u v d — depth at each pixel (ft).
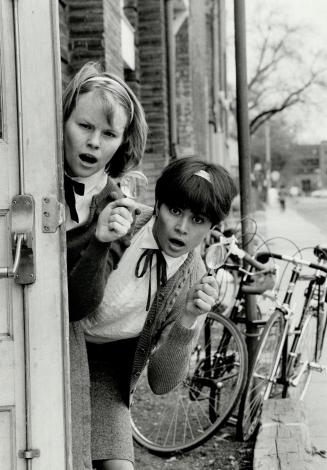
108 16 19.69
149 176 29.91
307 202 232.12
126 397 8.44
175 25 39.09
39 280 7.23
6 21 7.25
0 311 7.25
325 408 16.88
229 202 7.98
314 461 13.24
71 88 7.37
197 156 8.07
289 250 45.52
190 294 7.88
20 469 7.24
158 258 8.04
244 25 17.22
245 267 15.90
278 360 15.07
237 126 17.33
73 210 7.52
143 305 8.11
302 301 20.57
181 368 8.23
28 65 7.23
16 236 7.12
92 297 7.34
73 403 7.59
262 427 13.14
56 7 7.23
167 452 14.01
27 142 7.24
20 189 7.25
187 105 43.78
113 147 7.44
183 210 7.83
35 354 7.23
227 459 13.75
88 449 7.68
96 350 8.55
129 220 6.97
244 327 17.65
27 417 7.22
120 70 22.06
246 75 17.24
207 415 15.87
